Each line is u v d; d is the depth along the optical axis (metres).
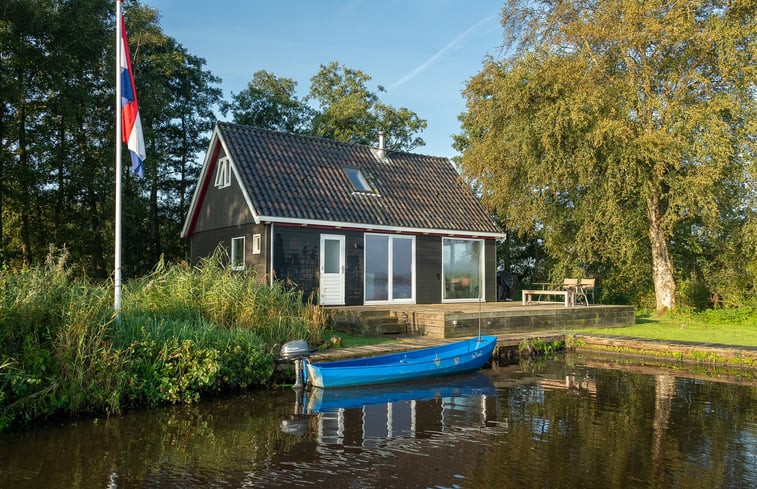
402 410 9.24
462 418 8.75
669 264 22.03
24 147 24.14
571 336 16.30
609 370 13.13
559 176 20.59
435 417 8.80
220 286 12.57
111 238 28.19
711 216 18.84
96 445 7.31
